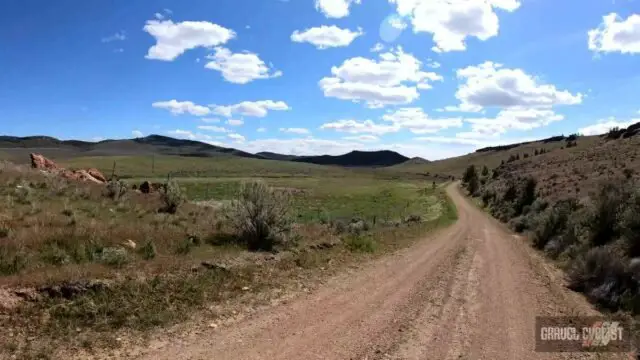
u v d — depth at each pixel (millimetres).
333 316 8602
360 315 8750
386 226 28953
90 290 8203
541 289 11891
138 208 19875
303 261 13531
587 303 10523
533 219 28875
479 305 9852
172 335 7125
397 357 6609
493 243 22719
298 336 7355
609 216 16000
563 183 50875
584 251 15820
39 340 6434
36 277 8117
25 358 5863
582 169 60094
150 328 7336
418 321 8461
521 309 9633
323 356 6520
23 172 23719
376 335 7562
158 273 9758
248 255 12938
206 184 89812
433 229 29188
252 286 10391
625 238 13492
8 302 7211
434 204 65188
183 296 8922
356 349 6871
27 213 14500
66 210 15641
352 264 14531
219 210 21844
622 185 17688
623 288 10266
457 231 28812
